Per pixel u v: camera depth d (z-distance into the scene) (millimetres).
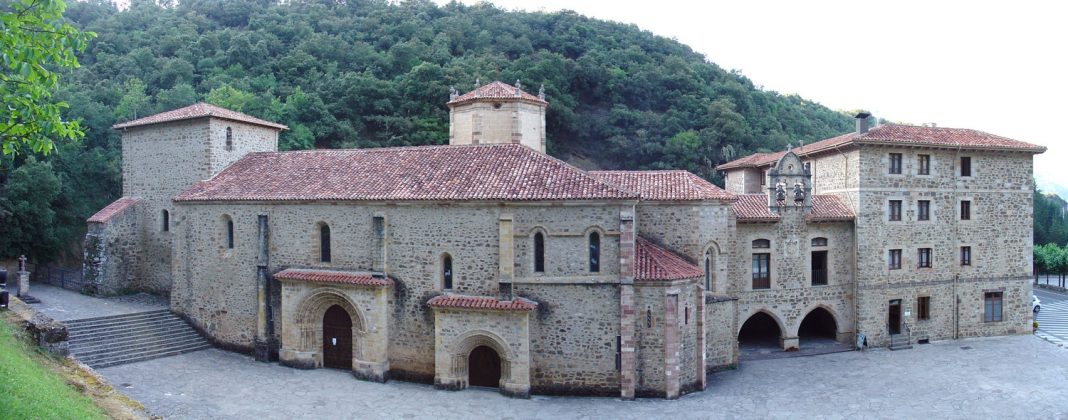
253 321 33844
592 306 27922
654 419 25438
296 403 26469
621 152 84312
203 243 35562
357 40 95188
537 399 27688
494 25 107750
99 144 58000
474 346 28719
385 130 74812
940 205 41031
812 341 40719
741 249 37594
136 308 37656
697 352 30031
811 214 38594
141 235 42531
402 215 30109
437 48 92688
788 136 86812
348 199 30656
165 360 32281
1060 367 34531
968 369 34125
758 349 38844
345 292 30516
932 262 40906
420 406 26422
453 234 29156
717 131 82062
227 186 35375
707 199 32031
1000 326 42625
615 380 27984
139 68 71688
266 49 82812
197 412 24906
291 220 32719
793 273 38562
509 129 37438
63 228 50000
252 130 41375
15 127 16547
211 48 81312
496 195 28125
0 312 23000
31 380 15891
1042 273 75812
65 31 16344
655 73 93688
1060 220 99312
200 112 38750
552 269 28156
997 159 42219
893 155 40031
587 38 107875
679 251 31828
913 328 40562
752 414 26422
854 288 39469
